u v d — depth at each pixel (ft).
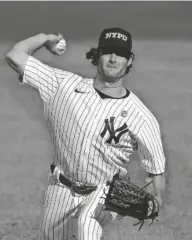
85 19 409.28
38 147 118.62
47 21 394.93
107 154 47.57
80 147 47.34
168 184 88.22
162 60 232.12
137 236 68.33
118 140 47.32
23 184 92.79
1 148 116.78
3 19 396.78
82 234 46.80
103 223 48.47
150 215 48.47
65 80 47.52
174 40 304.30
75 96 47.09
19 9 451.12
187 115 145.18
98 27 370.12
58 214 50.37
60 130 47.88
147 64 221.25
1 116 142.82
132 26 375.25
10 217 74.79
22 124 136.56
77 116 46.91
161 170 49.19
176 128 131.54
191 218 74.84
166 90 175.83
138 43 284.82
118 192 47.44
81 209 48.93
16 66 47.34
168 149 112.78
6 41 298.56
